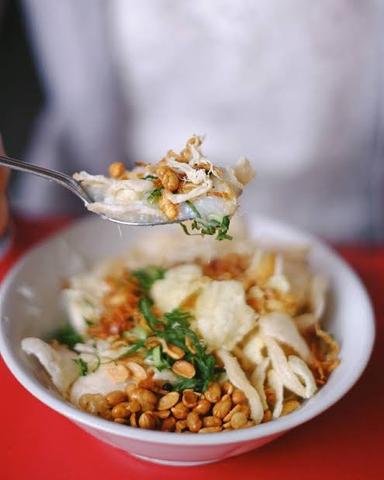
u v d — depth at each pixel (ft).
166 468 1.12
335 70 1.99
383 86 2.01
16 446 1.14
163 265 1.37
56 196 2.21
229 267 1.33
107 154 2.23
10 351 1.10
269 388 1.16
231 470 1.12
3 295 1.21
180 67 2.05
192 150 1.13
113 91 2.15
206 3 1.93
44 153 2.24
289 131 2.08
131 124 2.18
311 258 1.41
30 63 2.27
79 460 1.13
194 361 1.16
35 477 1.09
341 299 1.31
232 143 2.11
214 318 1.19
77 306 1.29
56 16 2.08
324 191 2.15
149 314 1.24
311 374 1.14
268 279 1.29
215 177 1.10
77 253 1.41
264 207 2.14
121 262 1.40
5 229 1.55
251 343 1.20
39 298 1.29
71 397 1.13
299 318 1.26
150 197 1.10
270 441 1.14
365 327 1.21
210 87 2.06
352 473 1.11
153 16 1.99
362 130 2.08
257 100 2.05
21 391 1.24
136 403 1.10
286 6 1.92
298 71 2.00
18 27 2.22
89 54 2.11
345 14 1.92
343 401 1.24
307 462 1.13
